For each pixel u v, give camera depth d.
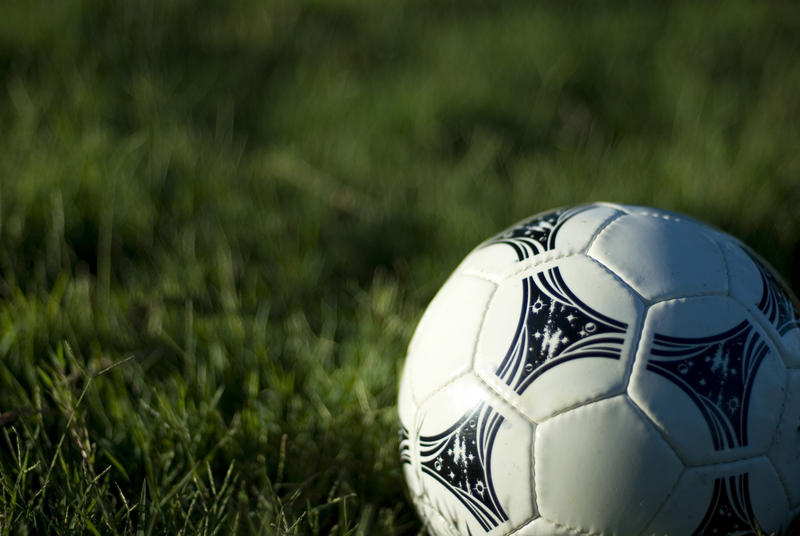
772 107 1.51
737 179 1.24
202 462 0.92
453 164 1.41
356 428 0.96
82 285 1.06
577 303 0.82
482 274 0.86
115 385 0.97
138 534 0.85
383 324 1.06
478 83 1.63
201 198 1.24
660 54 1.81
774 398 0.81
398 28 1.98
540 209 1.22
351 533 0.88
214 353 1.00
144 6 1.96
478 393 0.82
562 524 0.81
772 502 0.81
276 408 0.97
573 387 0.80
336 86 1.65
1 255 1.10
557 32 1.91
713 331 0.81
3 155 1.23
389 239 1.20
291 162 1.37
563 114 1.59
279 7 2.10
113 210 1.15
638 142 1.45
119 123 1.44
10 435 0.93
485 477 0.82
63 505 0.86
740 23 2.00
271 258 1.14
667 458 0.79
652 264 0.82
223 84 1.67
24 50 1.67
